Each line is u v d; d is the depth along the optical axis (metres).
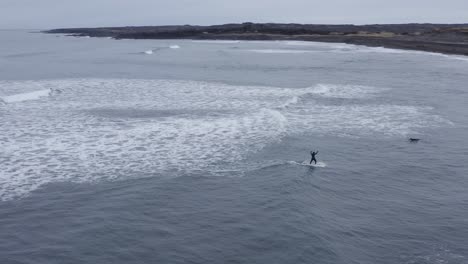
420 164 19.23
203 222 13.35
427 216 14.09
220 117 26.80
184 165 18.39
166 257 11.39
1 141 21.17
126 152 19.88
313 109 29.83
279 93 36.09
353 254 11.58
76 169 17.73
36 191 15.65
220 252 11.62
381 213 14.25
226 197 15.26
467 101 33.03
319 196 15.45
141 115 27.14
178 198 15.18
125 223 13.31
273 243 12.05
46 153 19.56
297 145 21.42
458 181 17.36
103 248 11.88
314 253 11.52
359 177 17.53
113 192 15.65
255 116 26.77
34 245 12.09
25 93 32.62
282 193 15.52
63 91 35.59
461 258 11.55
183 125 24.62
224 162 18.83
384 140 22.70
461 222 13.69
